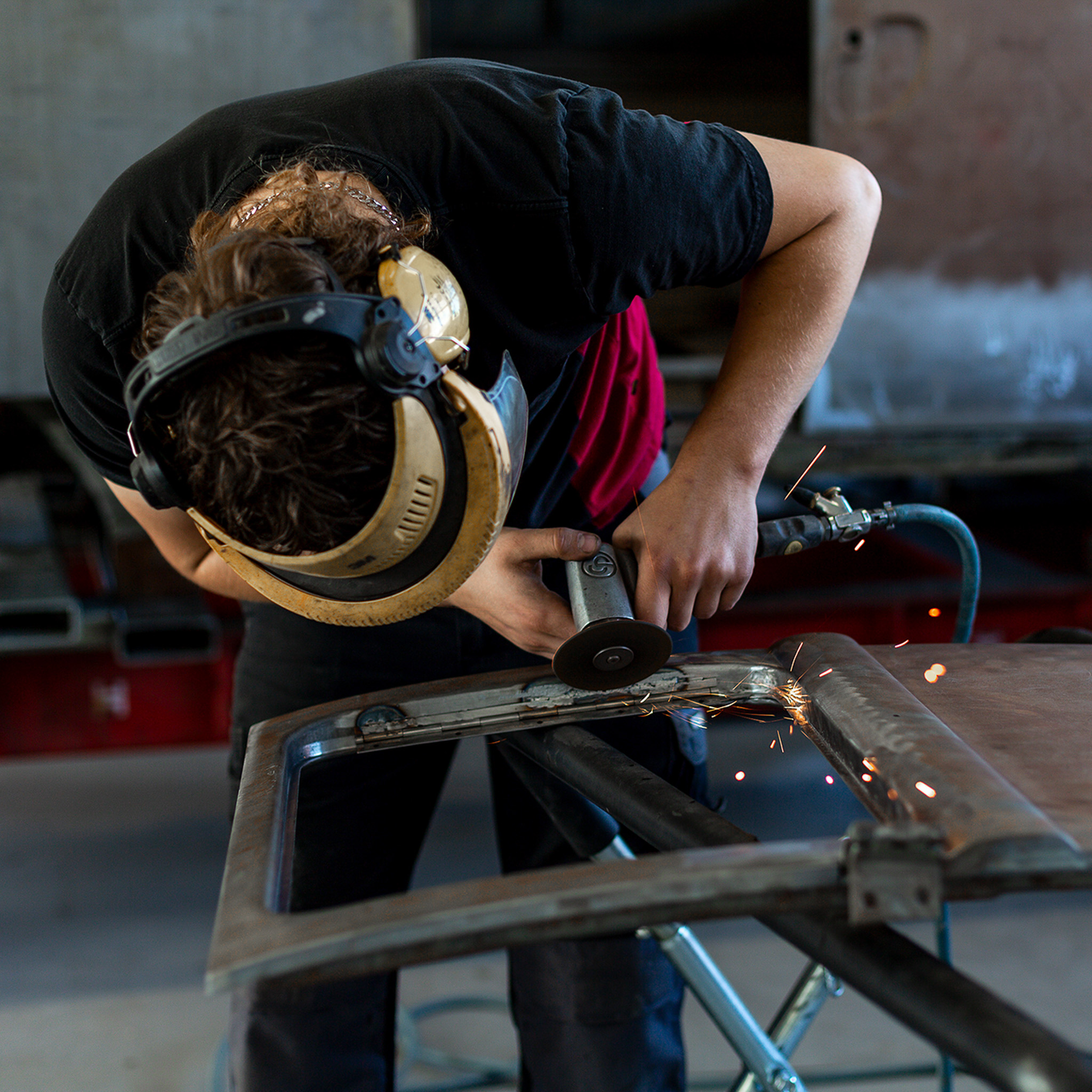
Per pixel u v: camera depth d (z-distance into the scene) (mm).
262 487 603
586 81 3047
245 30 1911
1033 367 2178
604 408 1100
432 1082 1797
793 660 906
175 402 627
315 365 590
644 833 720
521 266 797
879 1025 1909
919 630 2375
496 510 672
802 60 3109
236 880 610
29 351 1956
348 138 786
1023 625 2422
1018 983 2006
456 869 2414
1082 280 2154
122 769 3033
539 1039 1206
